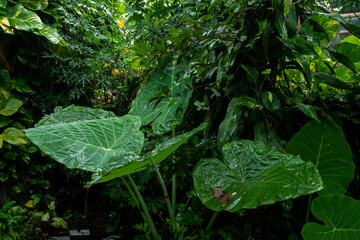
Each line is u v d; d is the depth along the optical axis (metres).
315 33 1.62
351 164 1.55
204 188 1.37
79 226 2.55
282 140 1.69
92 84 2.87
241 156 1.52
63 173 2.77
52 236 2.34
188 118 2.11
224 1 1.59
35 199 2.51
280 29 1.42
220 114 1.92
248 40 1.61
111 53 2.87
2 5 2.19
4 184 2.41
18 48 2.44
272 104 1.60
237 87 1.72
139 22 2.57
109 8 3.30
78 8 2.84
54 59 2.71
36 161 2.61
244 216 1.94
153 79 2.20
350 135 1.93
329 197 1.25
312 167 1.30
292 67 1.68
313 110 1.54
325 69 2.06
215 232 1.65
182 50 1.51
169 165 1.74
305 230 1.29
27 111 2.53
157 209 2.22
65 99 2.73
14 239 2.20
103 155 1.80
